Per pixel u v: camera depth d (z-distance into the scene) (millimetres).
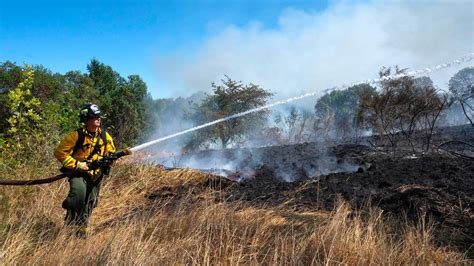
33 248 4047
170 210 5051
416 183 5680
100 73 29781
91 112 4512
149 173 7141
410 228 3953
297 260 3406
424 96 9125
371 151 8961
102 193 6043
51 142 7090
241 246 3689
